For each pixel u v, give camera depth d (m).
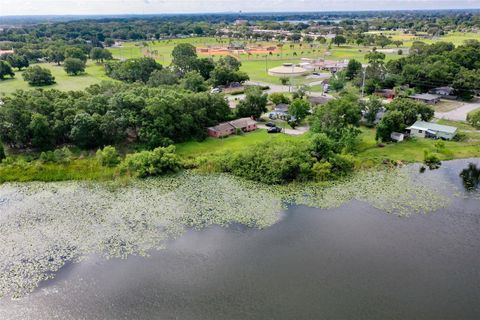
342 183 68.69
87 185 67.62
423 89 137.62
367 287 43.28
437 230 54.41
